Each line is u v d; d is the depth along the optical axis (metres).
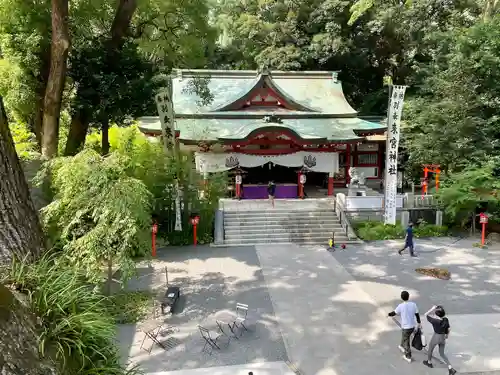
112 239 10.64
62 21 15.64
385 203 20.19
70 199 11.06
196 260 16.98
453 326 11.48
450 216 20.84
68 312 3.89
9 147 3.80
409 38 33.34
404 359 9.90
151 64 21.33
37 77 18.41
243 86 28.69
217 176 21.12
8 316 2.95
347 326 11.57
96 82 19.17
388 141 19.75
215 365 9.64
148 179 18.34
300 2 33.34
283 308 12.66
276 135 23.58
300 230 20.00
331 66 35.47
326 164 24.66
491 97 22.14
